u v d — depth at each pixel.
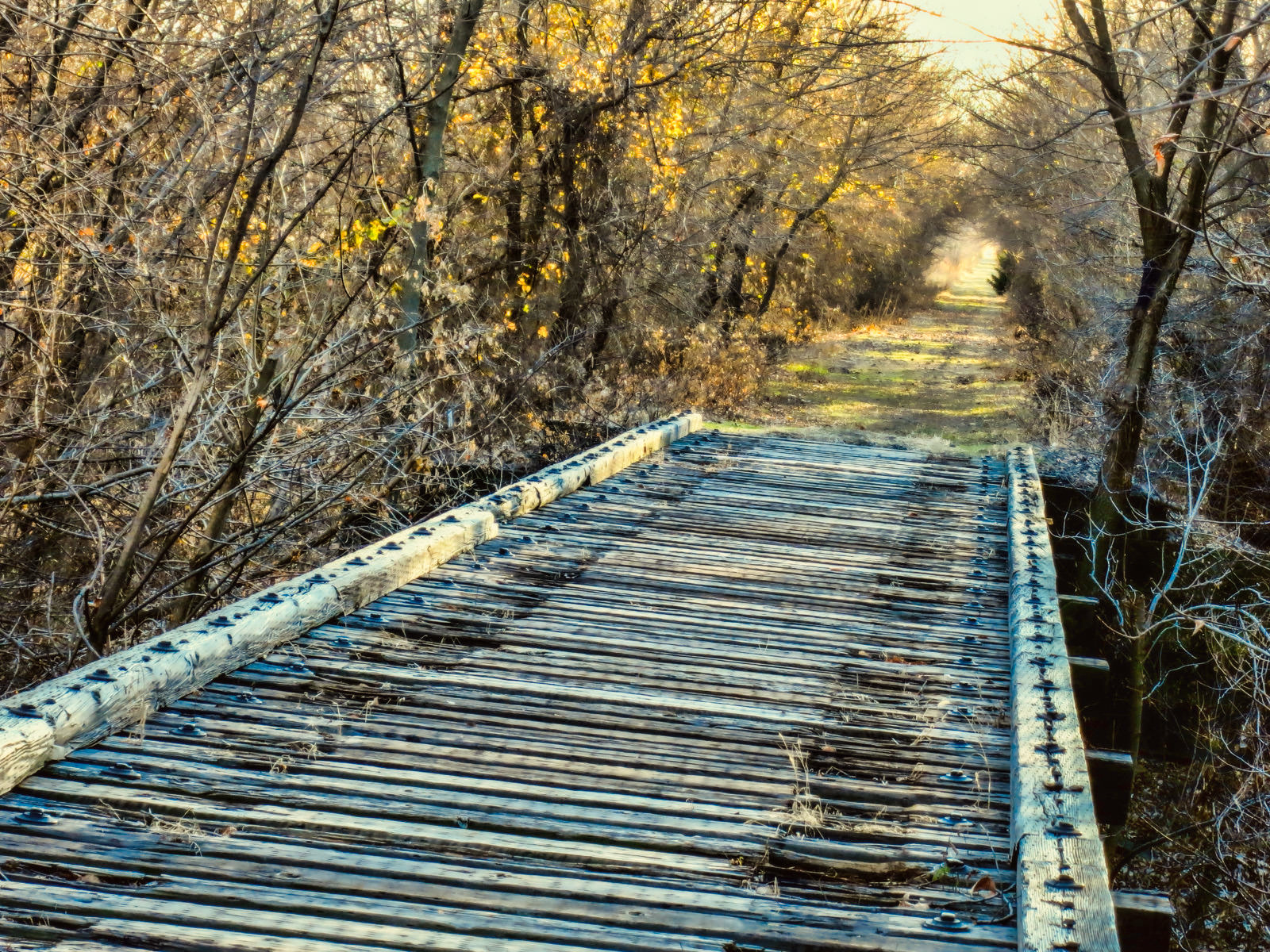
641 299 18.84
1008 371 25.42
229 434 8.73
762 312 25.97
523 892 3.45
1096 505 11.73
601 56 16.45
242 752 4.32
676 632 6.11
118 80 10.05
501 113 16.77
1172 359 13.79
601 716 4.90
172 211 9.59
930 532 8.74
